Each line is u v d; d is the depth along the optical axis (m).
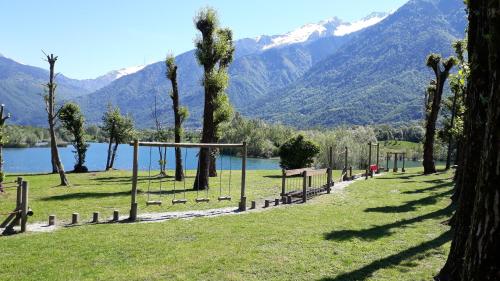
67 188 26.38
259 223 14.44
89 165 74.00
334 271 9.04
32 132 118.75
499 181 4.43
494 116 4.52
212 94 25.98
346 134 68.06
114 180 33.62
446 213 15.73
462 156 17.55
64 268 9.41
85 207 18.48
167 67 32.50
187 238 12.24
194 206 18.86
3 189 24.27
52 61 29.78
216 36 26.59
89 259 10.11
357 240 11.64
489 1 4.70
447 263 8.08
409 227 13.37
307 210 17.36
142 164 78.88
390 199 20.36
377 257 10.01
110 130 53.19
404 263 9.51
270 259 9.90
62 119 46.94
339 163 55.19
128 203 19.67
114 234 12.82
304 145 34.38
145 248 11.07
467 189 7.85
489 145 4.54
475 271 4.60
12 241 11.91
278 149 35.88
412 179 31.14
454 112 39.81
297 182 29.70
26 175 39.09
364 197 21.42
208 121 25.92
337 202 19.80
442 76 36.03
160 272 9.05
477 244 4.61
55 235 12.70
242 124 94.56
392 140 114.75
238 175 36.00
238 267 9.34
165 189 25.83
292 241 11.61
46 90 29.94
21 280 8.62
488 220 4.50
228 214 16.66
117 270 9.23
